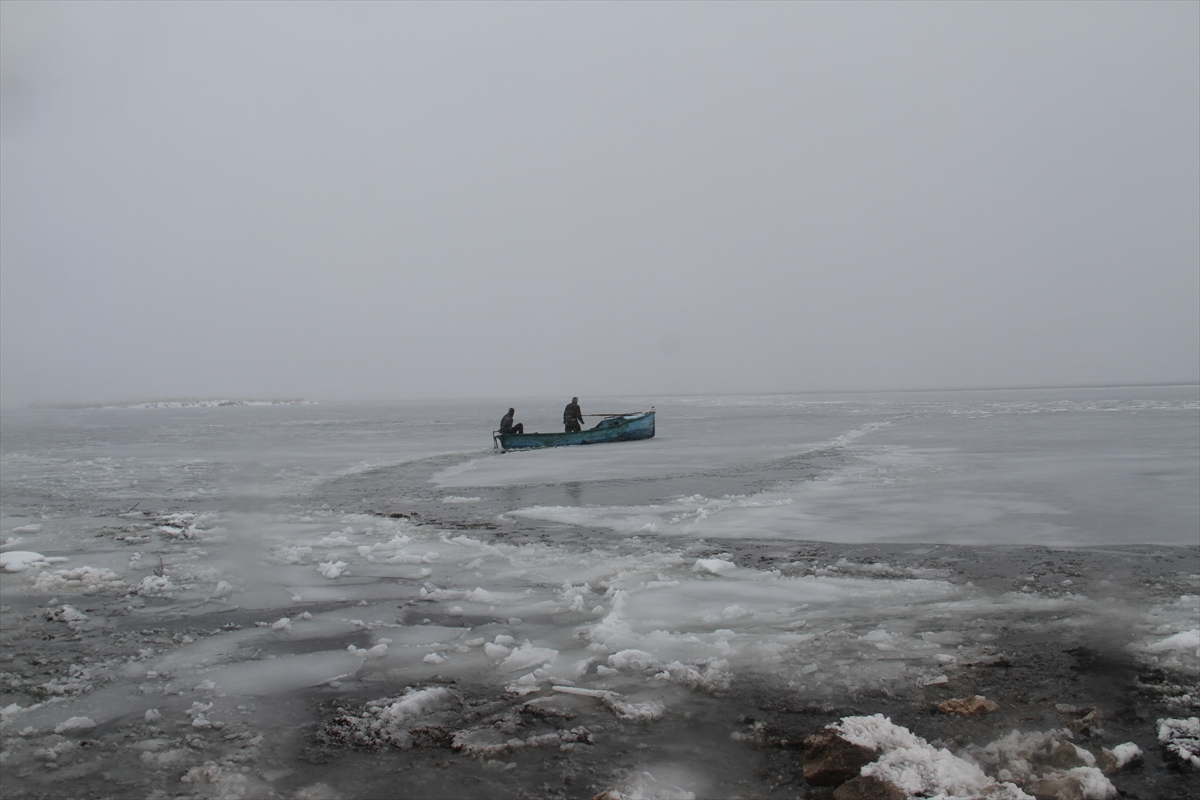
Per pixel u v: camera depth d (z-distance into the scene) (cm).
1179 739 404
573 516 1162
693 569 800
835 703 464
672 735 429
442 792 376
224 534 1087
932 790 354
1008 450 2011
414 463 2206
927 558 837
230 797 375
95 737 444
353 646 587
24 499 1521
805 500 1254
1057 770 377
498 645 577
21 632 639
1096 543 895
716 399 13375
